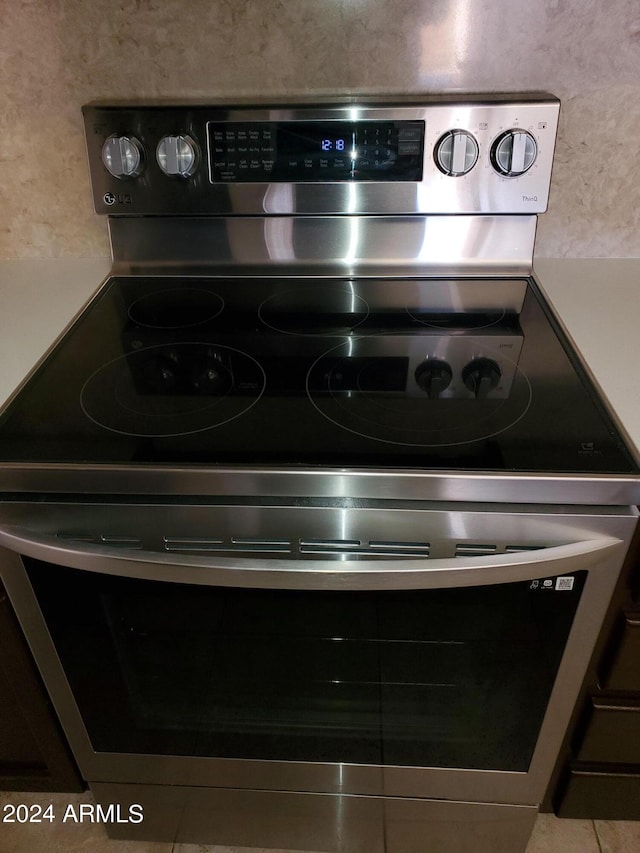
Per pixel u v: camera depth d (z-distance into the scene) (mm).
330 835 1154
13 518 786
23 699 1017
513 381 850
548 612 819
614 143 1087
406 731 986
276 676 931
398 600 812
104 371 889
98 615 872
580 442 742
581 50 1021
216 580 771
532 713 937
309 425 778
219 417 796
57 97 1089
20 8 1017
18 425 785
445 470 704
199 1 1010
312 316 1021
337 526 753
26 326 1000
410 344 941
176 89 1087
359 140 1007
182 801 1117
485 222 1089
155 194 1064
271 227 1105
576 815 1138
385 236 1106
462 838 1131
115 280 1145
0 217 1197
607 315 1001
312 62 1057
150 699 980
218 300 1075
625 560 807
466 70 1052
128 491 747
